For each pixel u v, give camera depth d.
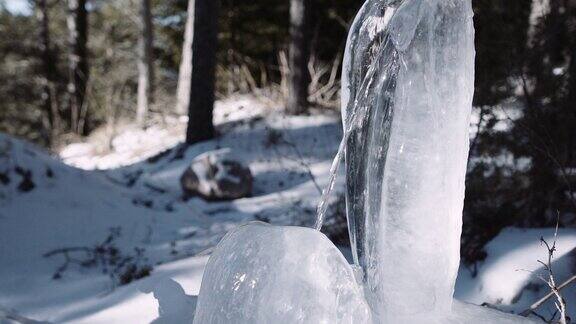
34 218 5.39
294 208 5.52
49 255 4.79
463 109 1.40
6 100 19.52
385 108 1.41
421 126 1.37
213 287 1.42
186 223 5.90
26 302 3.80
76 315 3.42
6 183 5.72
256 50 15.73
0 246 4.86
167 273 3.61
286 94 11.01
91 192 6.28
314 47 13.02
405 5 1.37
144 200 6.75
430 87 1.36
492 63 3.59
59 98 16.55
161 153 9.58
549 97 3.38
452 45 1.38
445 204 1.40
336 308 1.29
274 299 1.30
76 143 12.95
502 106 3.55
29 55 19.59
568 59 3.66
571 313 2.61
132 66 19.67
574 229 3.26
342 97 1.53
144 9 13.35
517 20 3.74
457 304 1.60
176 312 2.81
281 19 15.27
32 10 18.50
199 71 9.38
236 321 1.34
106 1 21.05
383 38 1.43
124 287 3.68
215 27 9.40
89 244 5.12
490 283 2.99
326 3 13.64
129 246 5.14
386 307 1.40
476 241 3.38
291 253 1.33
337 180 6.33
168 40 18.55
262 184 7.37
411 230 1.39
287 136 9.09
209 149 9.03
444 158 1.38
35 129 19.59
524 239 3.22
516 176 3.53
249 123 9.91
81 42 14.92
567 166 3.39
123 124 13.15
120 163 10.70
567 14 3.44
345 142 1.51
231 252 1.43
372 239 1.44
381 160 1.42
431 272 1.40
